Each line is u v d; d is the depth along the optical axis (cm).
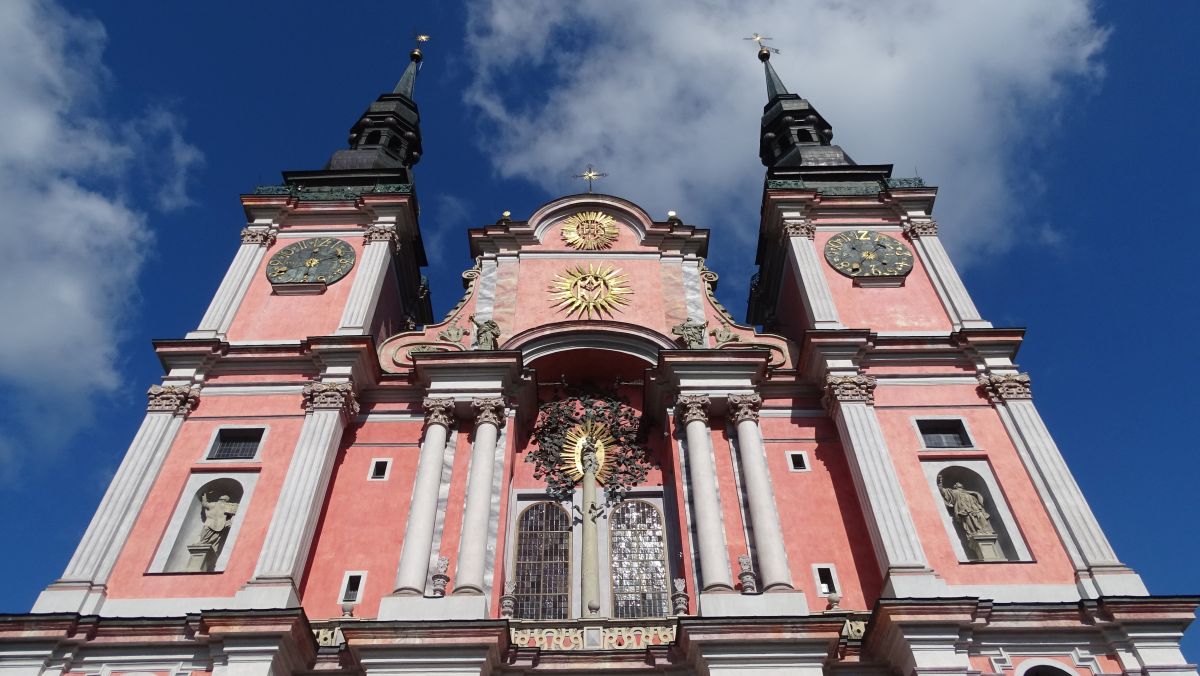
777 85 4300
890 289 2928
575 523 2491
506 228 3105
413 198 3306
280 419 2514
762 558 2169
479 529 2234
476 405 2508
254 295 2898
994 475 2377
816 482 2442
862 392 2516
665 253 3067
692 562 2253
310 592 2222
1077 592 2111
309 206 3206
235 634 1920
